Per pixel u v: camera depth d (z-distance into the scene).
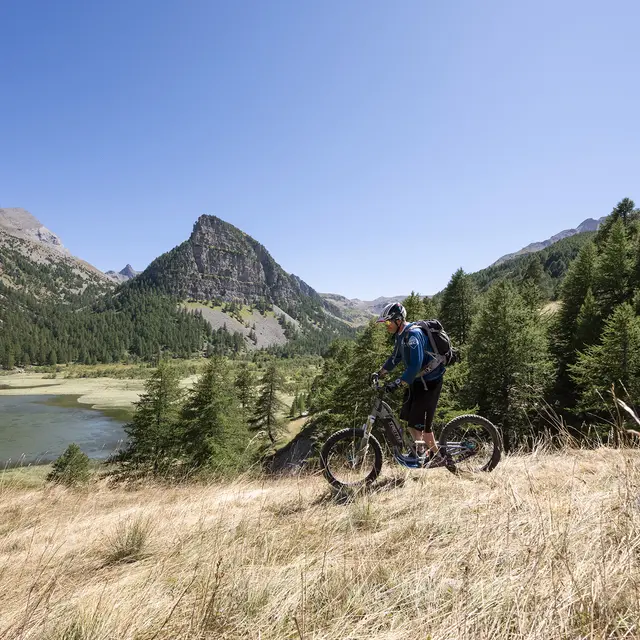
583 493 2.88
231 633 1.76
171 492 6.54
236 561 2.56
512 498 2.97
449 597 1.82
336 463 4.12
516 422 18.91
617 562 1.75
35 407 88.31
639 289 33.16
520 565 1.91
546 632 1.41
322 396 22.78
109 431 58.22
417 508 3.26
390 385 3.80
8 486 7.64
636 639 1.33
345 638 1.63
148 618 1.92
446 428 4.29
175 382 26.91
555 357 30.98
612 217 68.56
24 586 2.75
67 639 1.83
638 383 18.28
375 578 2.15
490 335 24.91
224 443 23.62
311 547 2.79
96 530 4.33
